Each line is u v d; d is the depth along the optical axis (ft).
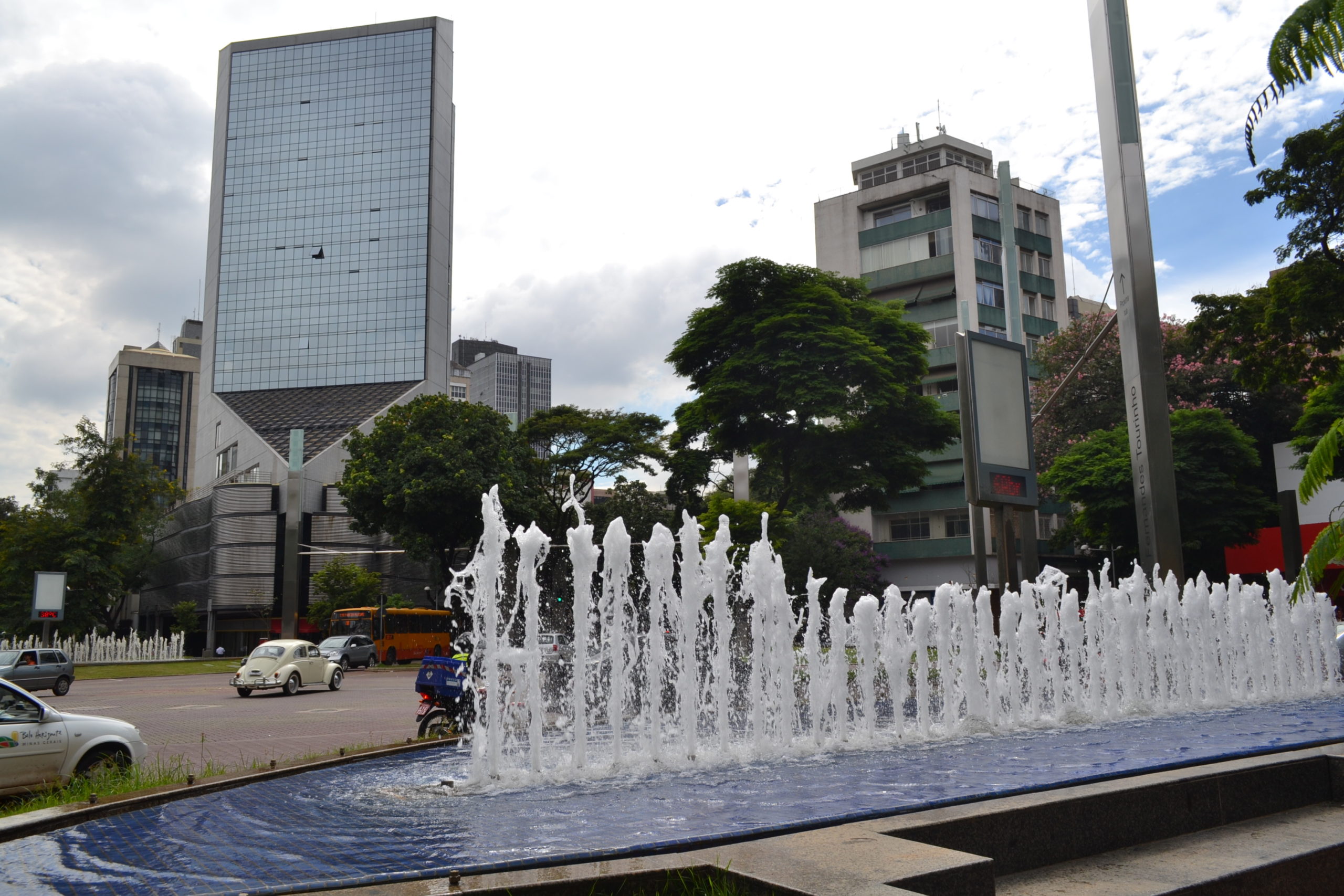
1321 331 86.79
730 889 12.12
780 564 31.58
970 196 185.16
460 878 13.07
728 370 106.73
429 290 266.57
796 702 38.50
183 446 409.90
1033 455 62.28
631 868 12.94
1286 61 16.44
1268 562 132.05
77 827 18.98
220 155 280.92
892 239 190.49
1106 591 39.32
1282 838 17.56
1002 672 36.70
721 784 22.24
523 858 14.85
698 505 121.29
